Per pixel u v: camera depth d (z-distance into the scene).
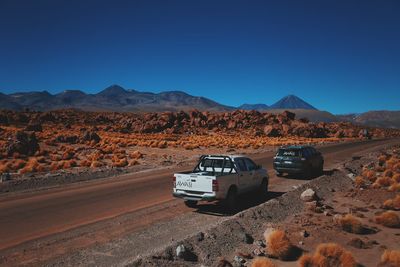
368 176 20.92
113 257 8.00
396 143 61.62
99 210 12.62
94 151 37.41
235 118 99.88
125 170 24.64
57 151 37.78
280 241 8.39
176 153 39.50
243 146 48.38
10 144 34.03
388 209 13.40
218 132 85.62
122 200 14.40
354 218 10.63
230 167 13.64
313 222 11.34
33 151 35.28
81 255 8.12
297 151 20.91
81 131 69.69
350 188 17.97
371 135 102.62
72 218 11.49
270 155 37.72
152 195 15.46
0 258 7.95
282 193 16.22
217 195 12.15
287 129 87.81
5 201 14.23
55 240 9.21
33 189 17.08
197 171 13.97
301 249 8.95
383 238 10.13
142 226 10.61
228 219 10.73
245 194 14.05
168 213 12.31
